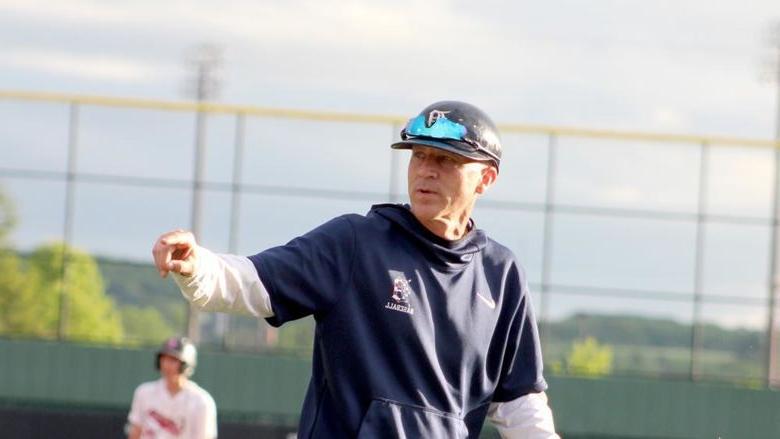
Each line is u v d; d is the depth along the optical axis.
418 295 8.72
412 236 8.76
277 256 8.55
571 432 39.06
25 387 39.25
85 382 39.25
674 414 39.12
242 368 39.09
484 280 9.05
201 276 8.07
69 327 41.75
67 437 37.16
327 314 8.73
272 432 37.22
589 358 41.19
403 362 8.69
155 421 25.80
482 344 8.98
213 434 26.02
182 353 25.70
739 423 39.22
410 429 8.68
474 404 9.12
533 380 9.45
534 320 9.47
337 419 8.77
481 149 8.84
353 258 8.67
